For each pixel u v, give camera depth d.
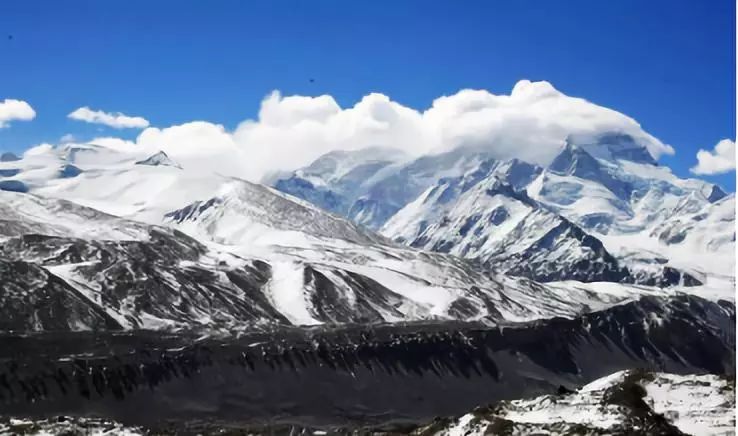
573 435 165.12
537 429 168.38
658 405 186.75
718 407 184.12
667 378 199.12
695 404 186.88
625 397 183.62
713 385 194.75
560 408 181.62
